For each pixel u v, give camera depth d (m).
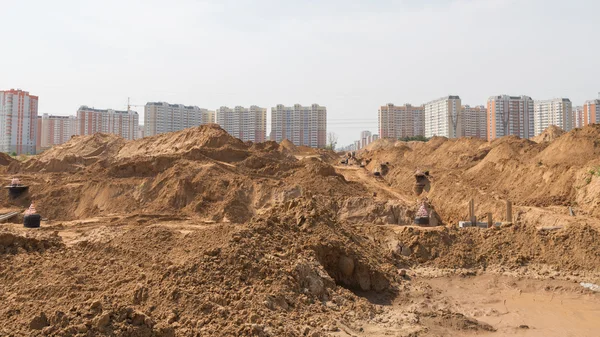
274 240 17.38
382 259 20.53
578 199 32.66
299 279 15.02
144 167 41.53
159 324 10.95
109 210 36.25
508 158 47.38
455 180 41.12
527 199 36.28
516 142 57.12
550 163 44.25
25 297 12.67
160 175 39.16
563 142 46.38
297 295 14.34
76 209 37.19
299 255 16.48
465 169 56.28
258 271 14.54
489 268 20.62
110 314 10.21
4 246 17.58
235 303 12.78
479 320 15.35
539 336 14.06
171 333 10.79
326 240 18.45
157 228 21.08
